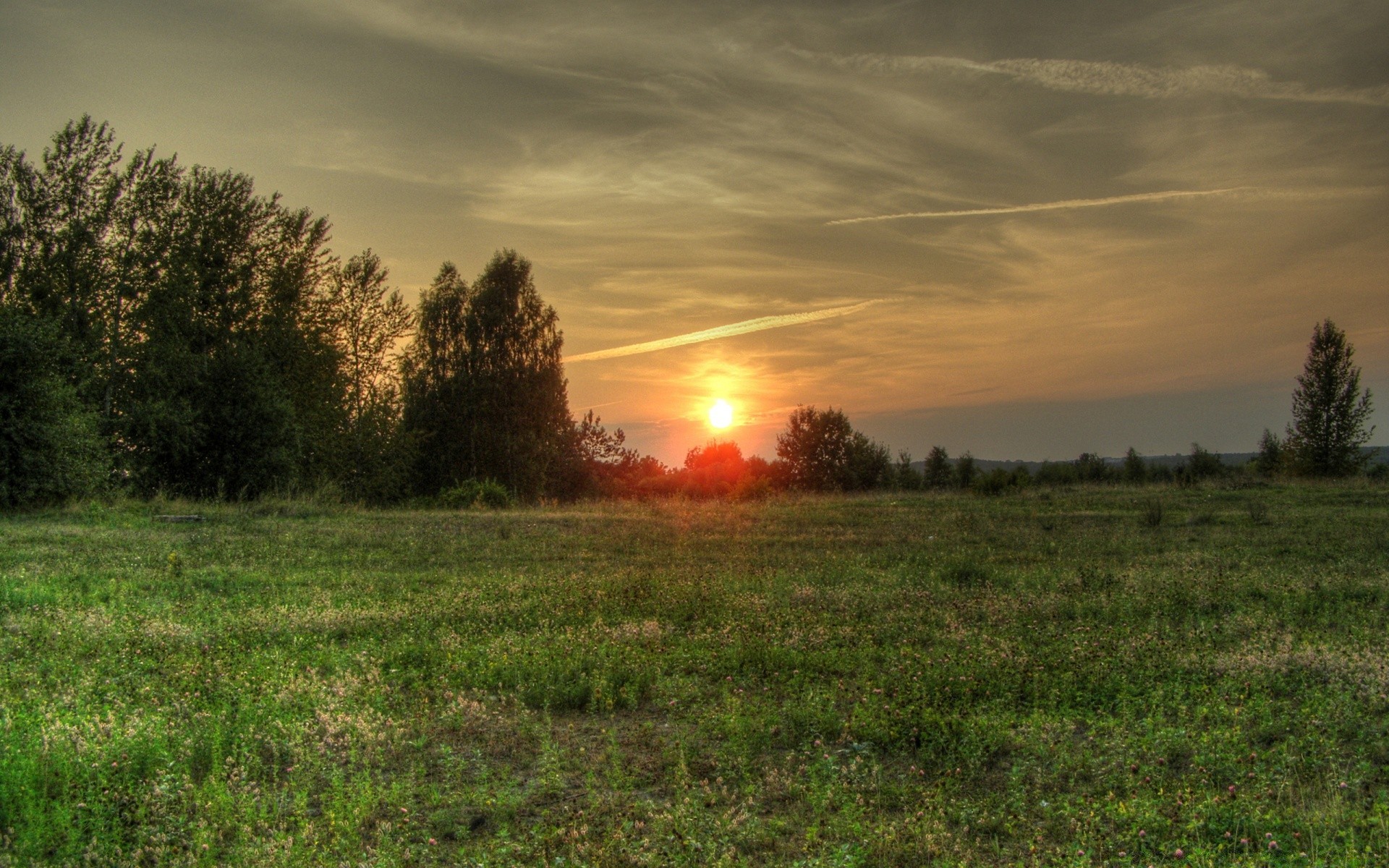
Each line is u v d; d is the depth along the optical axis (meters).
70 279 29.23
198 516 21.48
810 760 6.20
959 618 10.62
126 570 13.34
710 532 20.45
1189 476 33.53
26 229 29.47
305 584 12.88
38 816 4.82
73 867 4.47
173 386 28.38
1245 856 4.47
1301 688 7.46
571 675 8.05
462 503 29.56
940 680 7.77
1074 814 5.12
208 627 9.84
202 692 7.53
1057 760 5.95
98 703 7.04
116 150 30.44
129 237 30.55
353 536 18.23
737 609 11.10
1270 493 27.59
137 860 4.59
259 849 4.62
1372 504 23.72
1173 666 8.15
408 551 16.48
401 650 8.85
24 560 14.20
